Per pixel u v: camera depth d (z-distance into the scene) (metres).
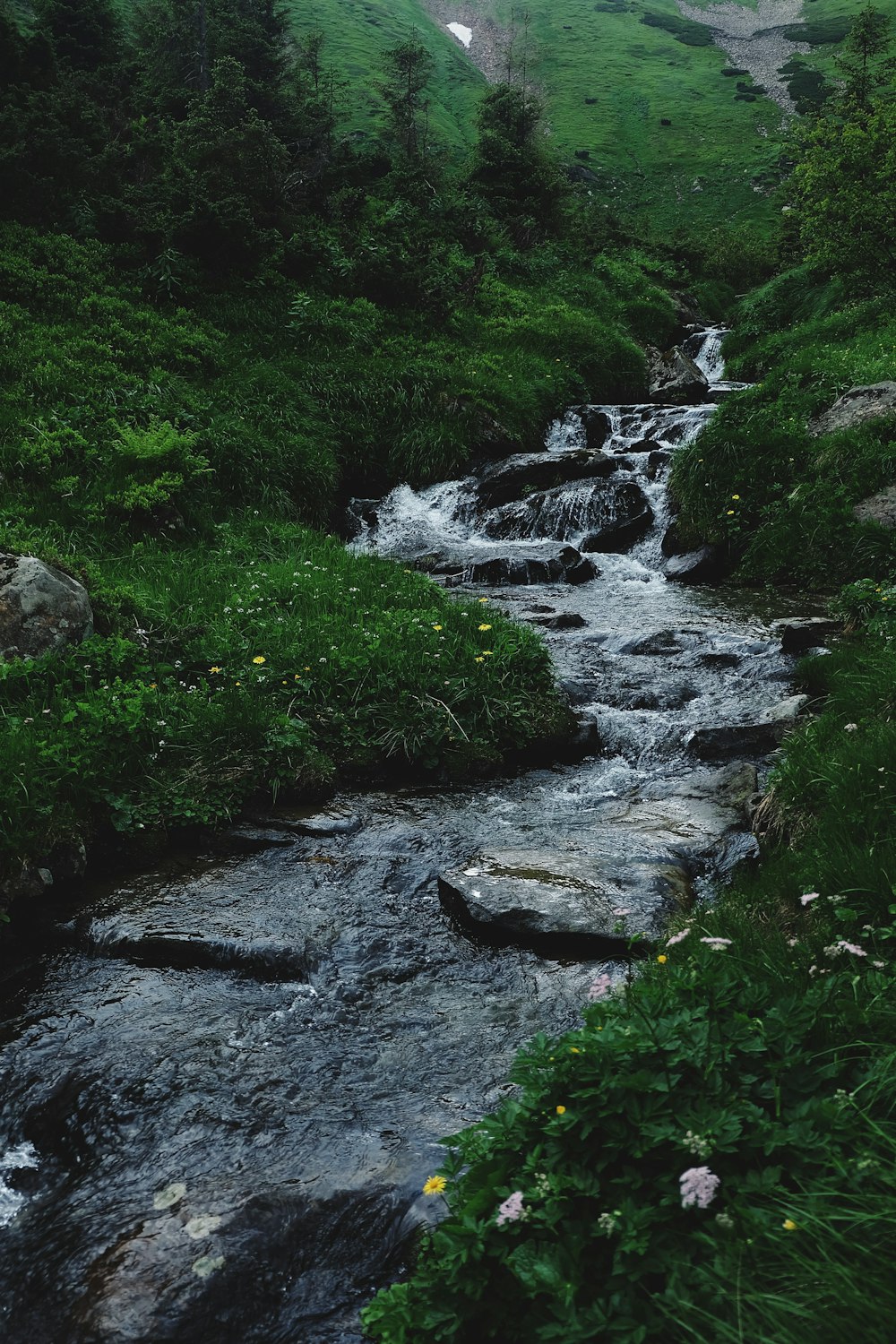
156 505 11.58
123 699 6.38
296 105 27.73
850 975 2.83
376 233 23.45
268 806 6.02
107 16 26.88
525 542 14.48
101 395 13.72
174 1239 2.72
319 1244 2.74
